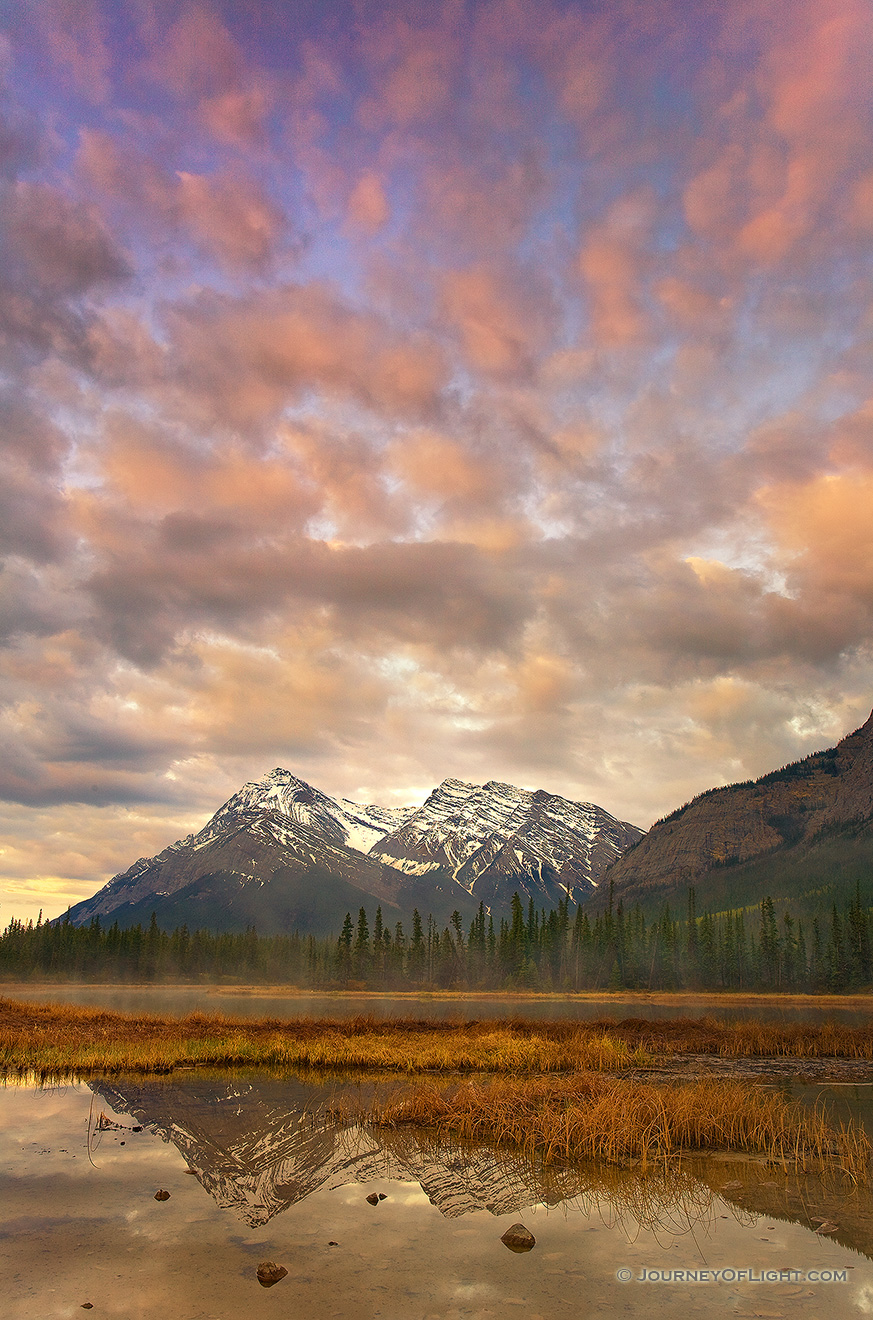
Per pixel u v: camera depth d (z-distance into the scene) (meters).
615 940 165.88
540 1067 30.14
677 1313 8.02
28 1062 28.89
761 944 166.25
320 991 147.38
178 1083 25.39
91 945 184.38
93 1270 9.11
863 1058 35.84
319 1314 7.88
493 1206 12.07
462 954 178.62
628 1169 14.41
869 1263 9.67
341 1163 14.73
